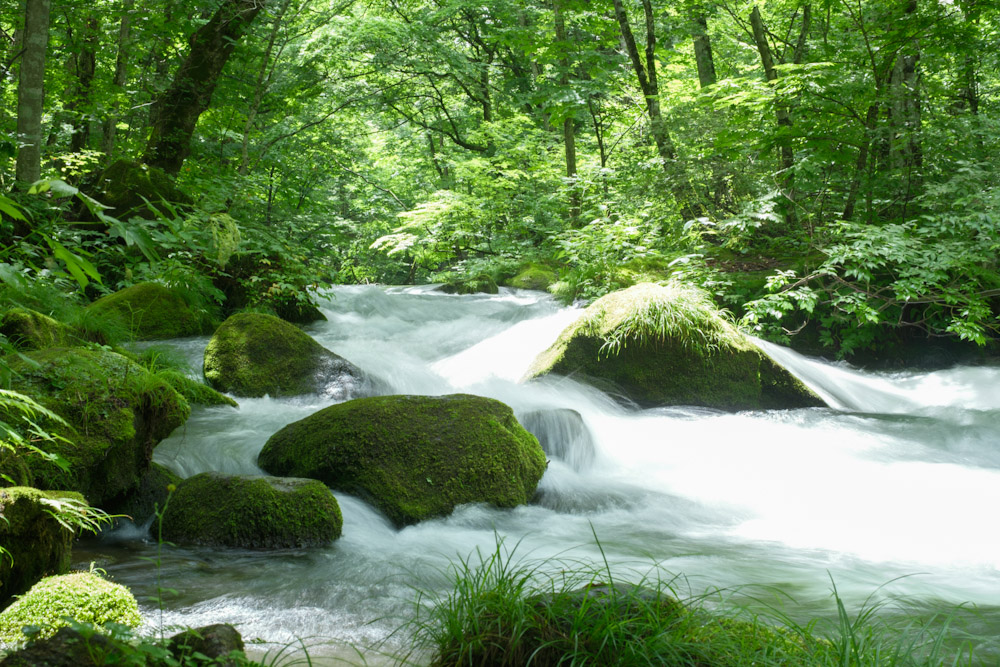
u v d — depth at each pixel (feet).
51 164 44.32
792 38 55.88
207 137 56.80
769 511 16.72
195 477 14.17
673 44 56.29
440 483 15.71
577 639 7.87
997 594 11.54
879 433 23.26
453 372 28.73
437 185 74.90
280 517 13.29
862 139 37.29
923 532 15.20
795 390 26.78
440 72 69.15
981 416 25.66
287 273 34.45
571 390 26.32
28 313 17.56
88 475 12.67
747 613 10.04
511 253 55.93
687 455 20.94
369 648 8.97
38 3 31.68
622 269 38.06
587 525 15.61
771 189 39.73
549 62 56.70
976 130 35.94
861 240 31.35
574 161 55.62
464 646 8.14
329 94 60.49
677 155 43.68
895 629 9.80
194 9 47.57
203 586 11.16
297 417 20.08
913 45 37.68
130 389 13.91
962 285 30.89
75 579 8.51
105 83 48.78
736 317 34.42
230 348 23.50
